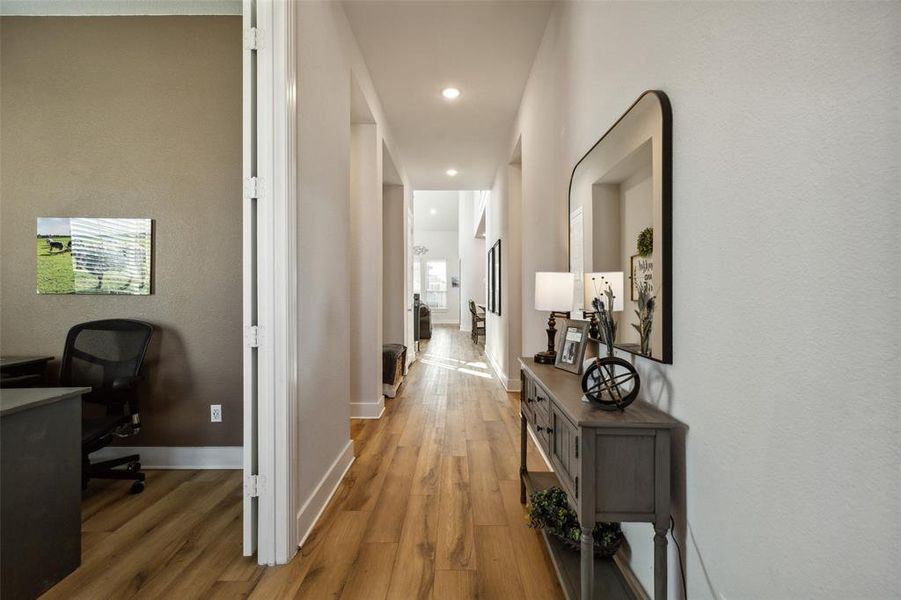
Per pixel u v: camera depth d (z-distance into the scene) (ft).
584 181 6.69
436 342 33.35
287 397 5.89
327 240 7.89
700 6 3.57
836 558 2.33
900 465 1.99
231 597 5.12
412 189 23.61
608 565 5.39
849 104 2.22
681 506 3.92
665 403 4.24
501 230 18.02
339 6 8.63
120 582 5.39
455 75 11.57
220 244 9.26
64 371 8.31
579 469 3.88
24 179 9.20
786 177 2.64
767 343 2.82
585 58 6.84
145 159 9.24
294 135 6.13
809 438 2.50
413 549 6.12
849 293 2.23
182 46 9.27
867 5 2.11
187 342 9.22
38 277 9.12
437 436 11.20
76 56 9.23
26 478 4.91
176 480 8.58
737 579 3.17
